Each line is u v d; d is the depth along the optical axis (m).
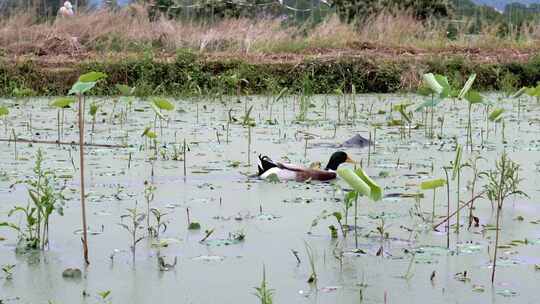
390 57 26.34
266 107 20.94
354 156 13.73
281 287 7.28
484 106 21.31
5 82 23.38
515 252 8.27
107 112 19.67
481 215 9.71
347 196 8.83
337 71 25.02
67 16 27.97
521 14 34.47
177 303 6.93
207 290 7.21
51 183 11.30
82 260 7.99
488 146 14.80
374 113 19.91
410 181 11.65
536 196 10.67
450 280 7.46
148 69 24.00
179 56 24.44
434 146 14.82
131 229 9.02
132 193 10.78
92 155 13.67
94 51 26.61
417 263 7.91
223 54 26.17
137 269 7.74
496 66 26.20
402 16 30.75
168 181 11.56
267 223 9.32
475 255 8.17
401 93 24.56
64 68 23.95
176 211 9.86
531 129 17.12
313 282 7.39
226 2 31.66
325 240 8.66
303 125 17.55
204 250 8.31
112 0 29.12
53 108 20.47
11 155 13.59
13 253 8.20
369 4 33.12
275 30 28.88
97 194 10.69
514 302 6.95
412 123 17.83
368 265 7.86
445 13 33.59
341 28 29.25
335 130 16.48
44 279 7.47
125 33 27.53
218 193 10.84
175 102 22.14
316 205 10.20
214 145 14.77
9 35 26.59
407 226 9.20
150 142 15.01
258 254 8.19
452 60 26.14
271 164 11.88
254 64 24.83
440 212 9.85
